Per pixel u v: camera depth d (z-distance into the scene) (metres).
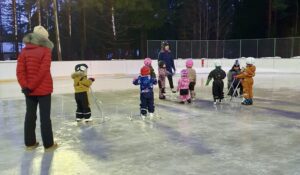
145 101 8.02
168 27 42.59
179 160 5.00
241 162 4.89
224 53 28.67
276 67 26.11
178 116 8.32
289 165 4.76
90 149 5.62
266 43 27.75
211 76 10.20
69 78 21.09
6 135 6.70
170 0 43.88
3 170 4.70
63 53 38.19
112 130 6.93
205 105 10.01
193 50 28.22
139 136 6.41
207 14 41.38
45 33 5.57
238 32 41.44
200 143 5.88
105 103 10.52
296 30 38.03
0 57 38.22
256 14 40.41
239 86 11.55
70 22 36.41
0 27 42.09
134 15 35.16
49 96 5.61
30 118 5.63
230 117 8.16
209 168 4.66
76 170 4.66
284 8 36.34
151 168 4.68
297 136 6.33
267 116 8.27
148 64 9.16
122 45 38.03
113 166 4.79
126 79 20.19
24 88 5.41
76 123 7.63
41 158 5.19
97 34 37.97
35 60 5.36
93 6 32.44
